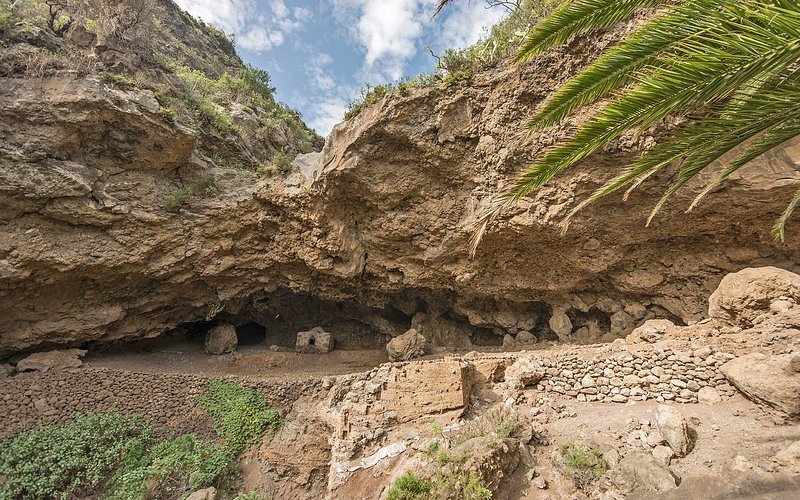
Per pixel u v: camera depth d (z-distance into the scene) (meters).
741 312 6.85
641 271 10.08
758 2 2.32
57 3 13.33
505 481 5.71
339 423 7.90
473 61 9.89
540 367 8.25
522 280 11.43
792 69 2.73
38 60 10.04
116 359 11.95
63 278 10.55
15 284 9.93
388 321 15.05
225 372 12.04
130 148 10.91
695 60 2.41
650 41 2.80
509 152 9.09
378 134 10.23
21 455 8.00
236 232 12.48
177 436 9.51
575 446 5.96
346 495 6.66
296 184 12.05
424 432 7.36
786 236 8.10
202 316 14.26
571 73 8.38
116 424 9.21
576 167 8.81
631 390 7.30
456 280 11.75
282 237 12.62
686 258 9.45
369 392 8.27
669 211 8.63
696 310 9.38
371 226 11.97
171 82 14.46
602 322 11.55
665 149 3.06
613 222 9.29
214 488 8.04
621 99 2.76
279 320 16.14
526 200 9.48
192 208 11.98
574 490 5.36
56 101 9.57
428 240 11.44
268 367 12.71
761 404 5.86
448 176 10.48
